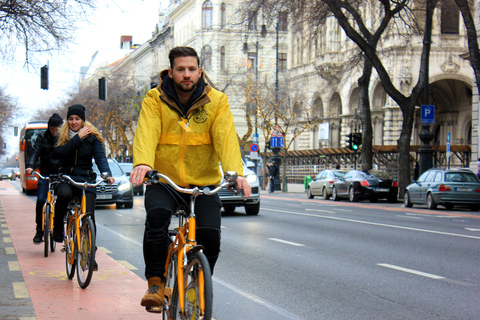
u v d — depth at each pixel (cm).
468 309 619
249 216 1839
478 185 2319
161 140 467
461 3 2506
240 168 450
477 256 990
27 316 530
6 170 10488
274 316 588
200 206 454
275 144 4503
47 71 2706
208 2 6969
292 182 5634
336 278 791
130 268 850
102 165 725
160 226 455
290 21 3103
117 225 1540
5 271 764
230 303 645
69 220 736
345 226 1516
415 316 589
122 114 7238
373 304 641
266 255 998
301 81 5981
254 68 6894
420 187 2461
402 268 870
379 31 2859
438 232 1373
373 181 2877
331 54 5284
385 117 4609
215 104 468
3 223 1448
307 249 1073
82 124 761
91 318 532
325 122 5375
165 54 8594
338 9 2803
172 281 463
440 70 4453
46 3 2123
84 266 660
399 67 4478
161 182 467
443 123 4950
